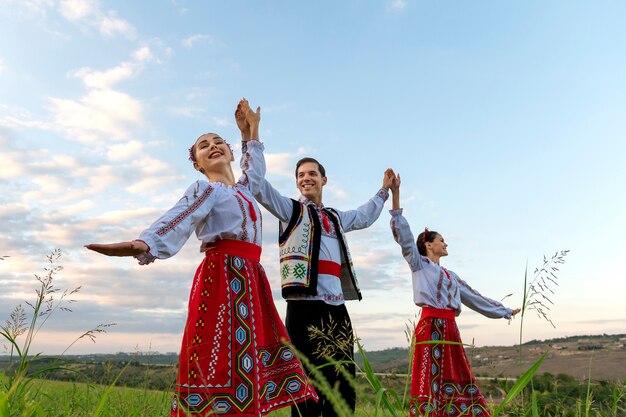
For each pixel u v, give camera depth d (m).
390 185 5.82
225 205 3.29
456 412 5.15
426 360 5.37
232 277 3.13
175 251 2.98
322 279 4.43
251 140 4.25
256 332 3.11
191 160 3.91
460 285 5.98
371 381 1.99
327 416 3.93
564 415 2.51
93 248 2.67
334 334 4.25
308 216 4.57
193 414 2.75
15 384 2.22
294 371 3.25
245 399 2.89
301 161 5.04
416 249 5.78
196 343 2.94
